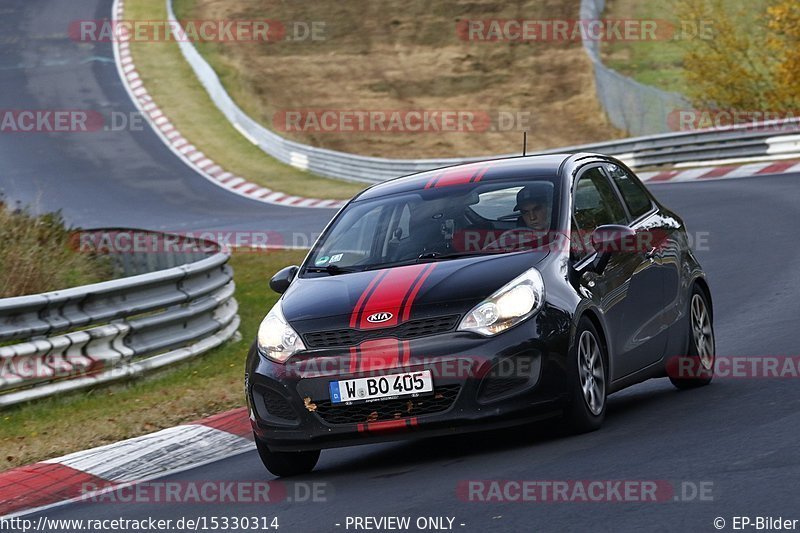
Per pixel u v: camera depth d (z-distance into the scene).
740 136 87.12
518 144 136.12
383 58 173.00
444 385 22.27
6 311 34.56
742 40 117.19
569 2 186.38
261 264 66.44
